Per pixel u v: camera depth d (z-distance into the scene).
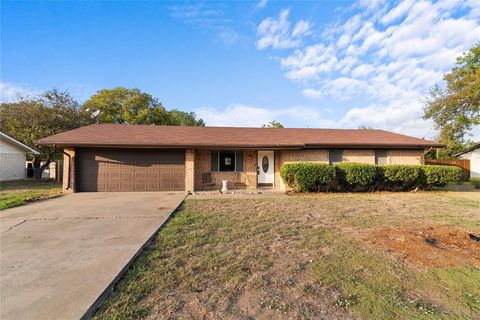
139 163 11.43
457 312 2.44
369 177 11.05
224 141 11.70
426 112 20.73
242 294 2.74
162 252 3.95
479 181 15.07
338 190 11.50
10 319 2.22
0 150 16.08
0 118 17.09
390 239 4.58
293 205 8.09
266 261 3.63
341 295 2.72
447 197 10.06
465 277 3.13
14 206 7.67
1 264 3.40
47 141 10.16
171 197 9.60
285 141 12.19
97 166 11.18
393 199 9.47
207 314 2.36
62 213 6.71
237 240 4.57
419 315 2.38
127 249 3.97
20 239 4.51
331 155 12.71
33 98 18.36
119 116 32.06
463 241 4.42
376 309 2.47
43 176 20.02
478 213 6.95
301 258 3.75
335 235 4.88
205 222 5.83
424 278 3.11
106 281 2.90
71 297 2.57
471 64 19.05
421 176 11.54
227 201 8.80
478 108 18.78
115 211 6.96
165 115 35.31
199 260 3.64
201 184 12.19
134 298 2.63
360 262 3.59
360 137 13.85
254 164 12.66
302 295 2.72
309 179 10.73
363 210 7.34
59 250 3.94
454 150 23.50
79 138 10.80
